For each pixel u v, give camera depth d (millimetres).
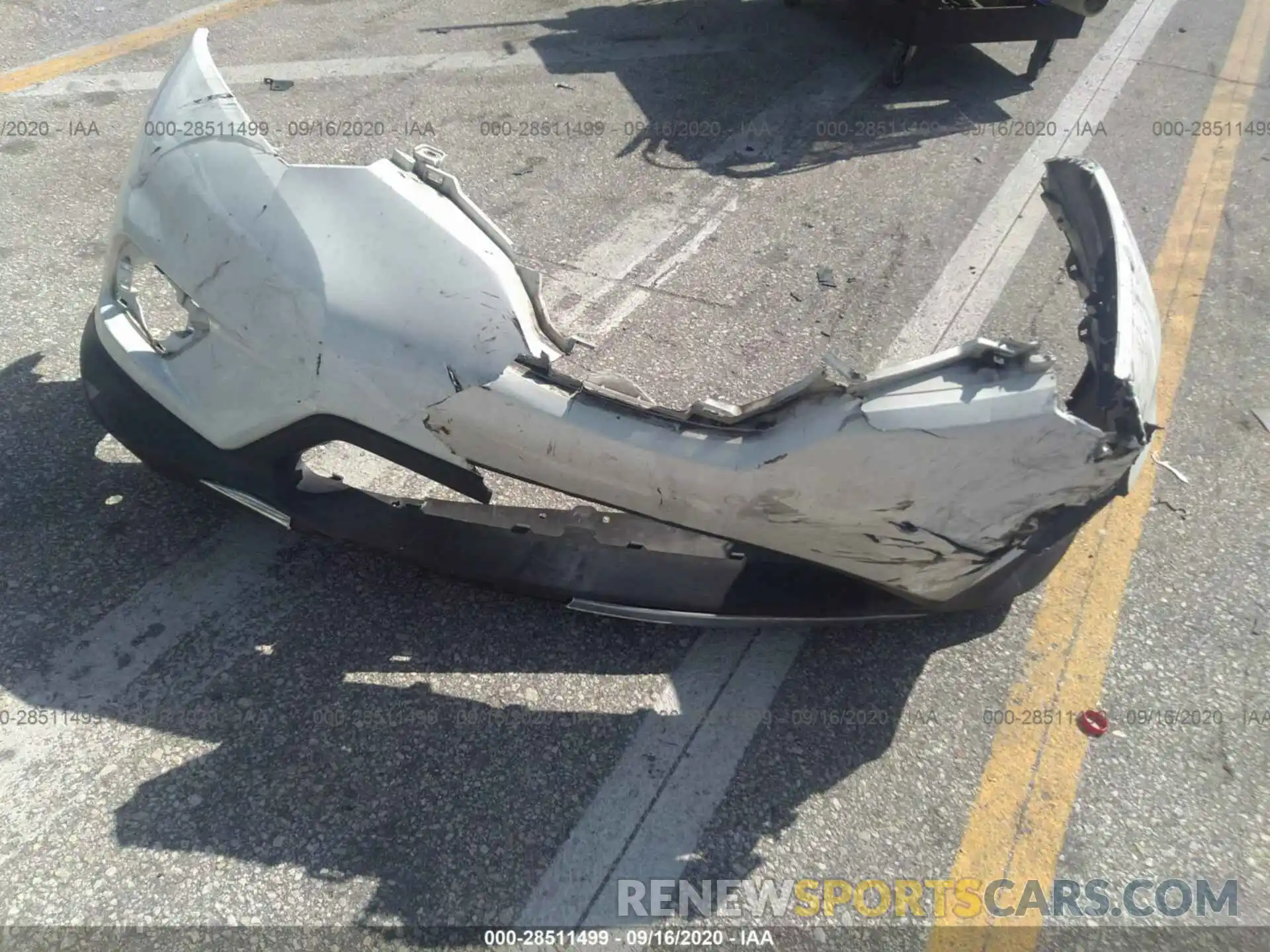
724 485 2002
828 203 4395
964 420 1817
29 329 3229
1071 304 3820
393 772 2125
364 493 2508
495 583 2395
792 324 3609
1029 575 2383
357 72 5195
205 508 2688
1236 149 5125
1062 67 5953
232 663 2309
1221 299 3977
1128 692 2441
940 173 4699
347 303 2020
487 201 4180
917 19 5137
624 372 3285
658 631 2494
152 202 2189
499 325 1995
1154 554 2814
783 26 6188
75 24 5461
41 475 2723
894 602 2354
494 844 2020
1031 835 2131
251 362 2162
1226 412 3371
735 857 2045
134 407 2389
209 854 1950
